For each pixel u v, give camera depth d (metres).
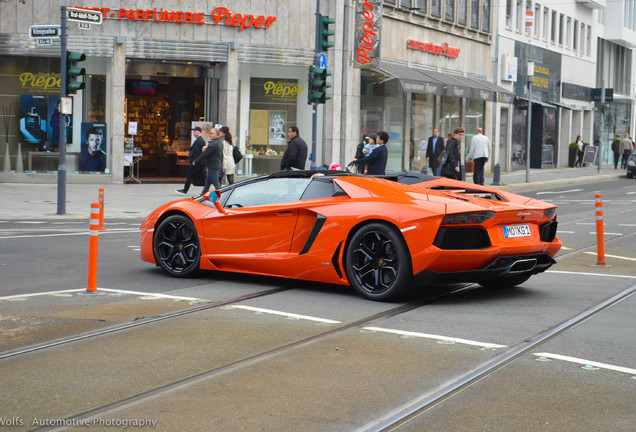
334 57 29.33
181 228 9.51
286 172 9.05
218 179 20.48
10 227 15.14
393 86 29.84
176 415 4.57
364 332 6.64
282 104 28.62
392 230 7.85
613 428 4.40
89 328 6.75
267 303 7.90
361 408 4.71
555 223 8.68
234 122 27.20
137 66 26.44
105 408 4.71
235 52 27.03
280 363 5.68
